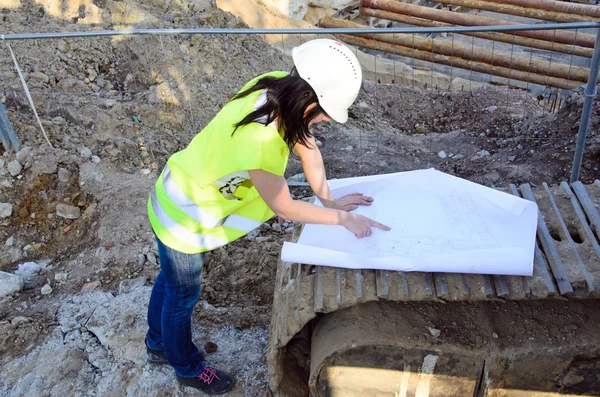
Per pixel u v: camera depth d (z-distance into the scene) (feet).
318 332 7.59
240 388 9.07
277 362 7.81
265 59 19.85
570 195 8.44
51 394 9.16
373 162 15.31
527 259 6.91
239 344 9.86
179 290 7.66
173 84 16.92
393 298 7.07
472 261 6.94
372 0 28.48
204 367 8.78
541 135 15.51
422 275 7.22
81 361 9.68
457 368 7.26
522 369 7.18
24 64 16.25
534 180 13.84
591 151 14.05
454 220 7.66
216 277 11.37
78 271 11.65
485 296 6.97
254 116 6.10
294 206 6.75
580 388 7.45
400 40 27.09
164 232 7.23
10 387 9.30
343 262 7.30
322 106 5.96
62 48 17.01
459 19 26.71
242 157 6.19
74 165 13.64
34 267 11.78
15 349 9.96
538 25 10.69
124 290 10.95
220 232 7.29
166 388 9.12
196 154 6.91
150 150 14.73
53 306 10.78
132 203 12.84
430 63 29.37
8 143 13.56
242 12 23.50
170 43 17.79
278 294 8.36
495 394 7.52
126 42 17.67
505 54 25.05
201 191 6.95
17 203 12.93
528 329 7.16
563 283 6.95
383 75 26.03
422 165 15.28
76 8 18.44
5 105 15.02
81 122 14.98
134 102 16.19
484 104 18.99
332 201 8.00
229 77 18.43
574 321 7.22
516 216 7.68
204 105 16.97
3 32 16.93
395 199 8.13
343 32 11.25
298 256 7.47
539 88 25.40
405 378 7.43
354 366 7.32
